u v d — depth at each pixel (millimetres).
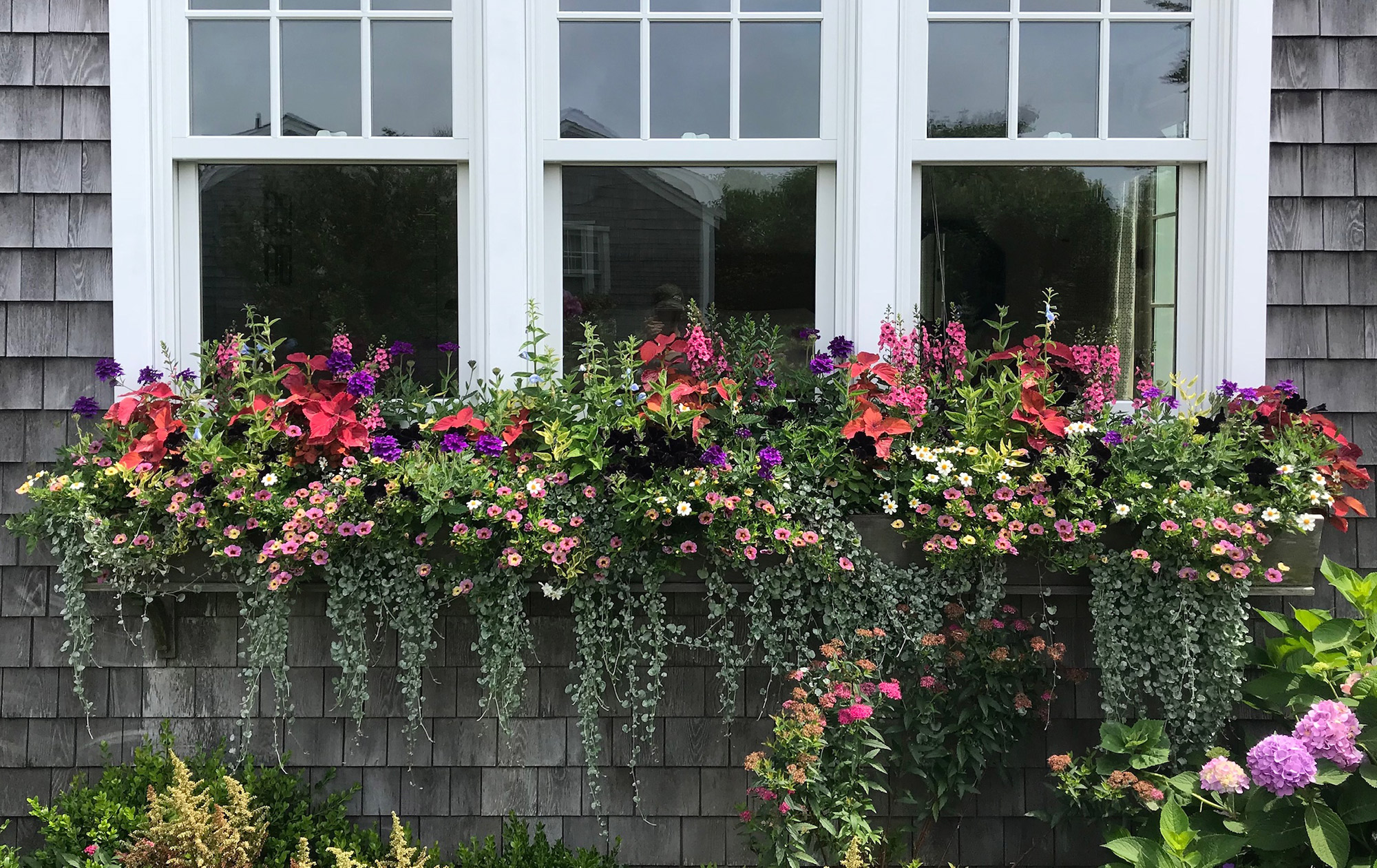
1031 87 2881
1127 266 2900
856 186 2816
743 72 2871
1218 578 2469
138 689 2816
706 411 2641
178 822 2379
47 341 2822
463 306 2900
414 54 2875
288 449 2641
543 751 2785
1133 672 2598
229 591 2703
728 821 2779
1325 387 2807
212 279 2904
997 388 2645
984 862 2773
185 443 2590
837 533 2562
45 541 2822
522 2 2807
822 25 2852
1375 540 2814
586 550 2537
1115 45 2867
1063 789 2535
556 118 2867
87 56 2812
